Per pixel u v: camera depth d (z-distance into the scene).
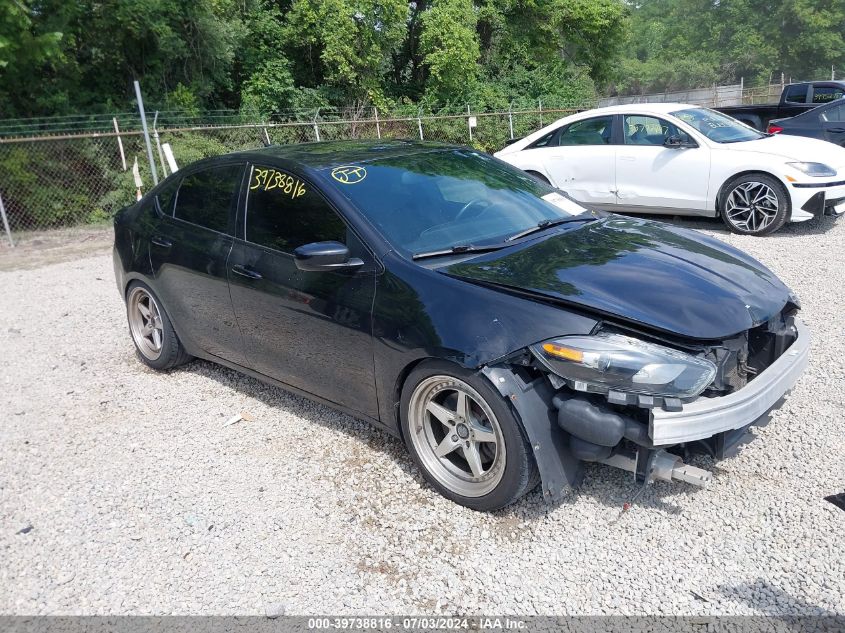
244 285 3.91
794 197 7.81
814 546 2.77
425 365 3.07
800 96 14.10
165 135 14.96
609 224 3.96
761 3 56.19
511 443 2.85
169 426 4.12
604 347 2.72
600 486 3.24
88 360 5.37
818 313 5.42
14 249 11.06
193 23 18.09
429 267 3.20
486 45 29.03
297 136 18.88
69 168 14.09
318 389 3.74
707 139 8.45
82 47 16.77
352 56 21.77
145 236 4.70
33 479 3.60
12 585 2.79
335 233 3.50
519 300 2.92
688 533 2.90
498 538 2.93
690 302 2.91
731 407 2.76
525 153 9.85
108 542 3.04
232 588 2.72
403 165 3.97
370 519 3.11
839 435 3.58
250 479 3.49
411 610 2.57
